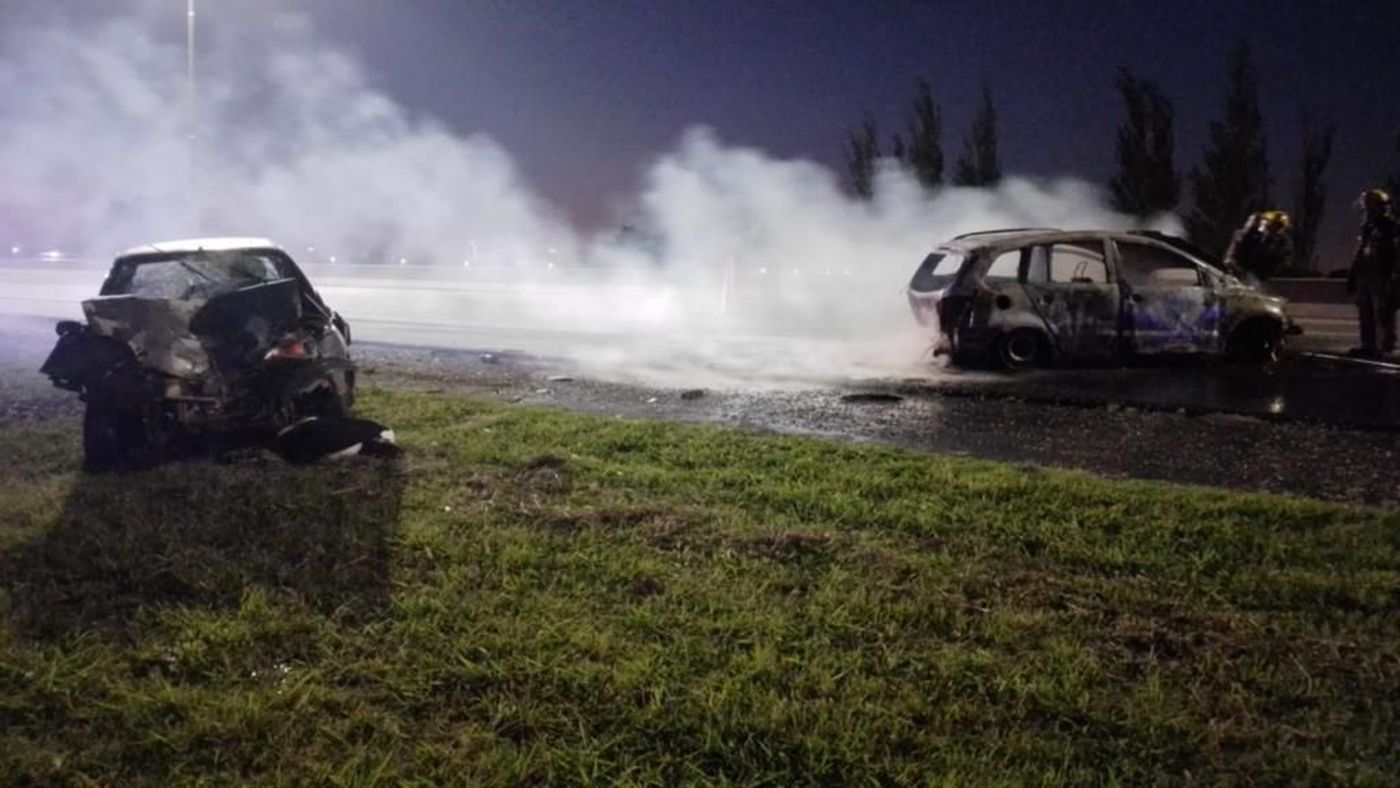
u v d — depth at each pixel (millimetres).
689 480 6562
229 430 7680
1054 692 3682
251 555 5273
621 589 4750
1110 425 8266
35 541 5602
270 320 7895
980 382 10328
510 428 8289
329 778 3293
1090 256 10891
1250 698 3660
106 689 3898
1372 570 4734
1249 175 24016
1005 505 5793
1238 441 7609
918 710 3629
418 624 4367
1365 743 3377
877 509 5785
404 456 7418
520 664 3980
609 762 3369
